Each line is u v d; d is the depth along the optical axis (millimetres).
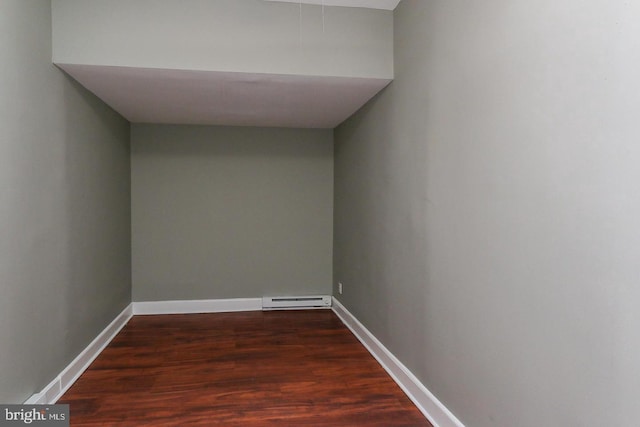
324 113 3609
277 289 4402
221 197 4277
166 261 4191
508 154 1462
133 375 2650
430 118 2082
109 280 3379
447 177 1913
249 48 2445
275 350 3127
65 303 2457
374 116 3010
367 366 2822
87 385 2498
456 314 1844
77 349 2656
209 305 4258
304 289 4434
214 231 4273
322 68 2518
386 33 2588
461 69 1775
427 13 2102
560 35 1216
